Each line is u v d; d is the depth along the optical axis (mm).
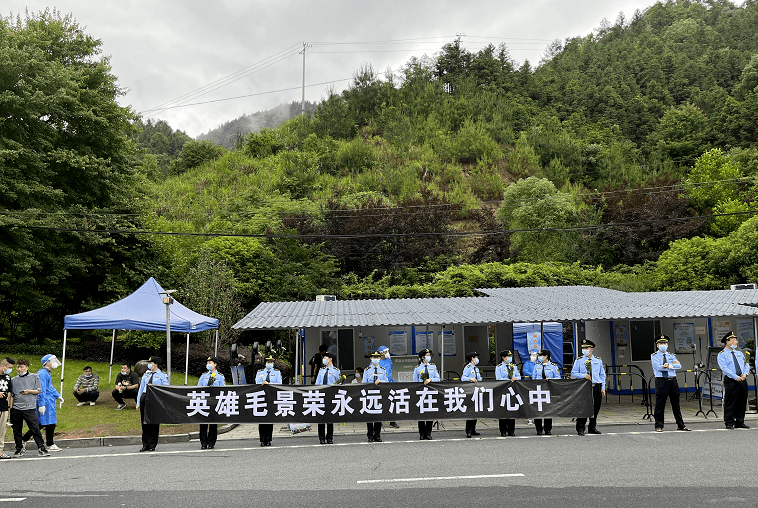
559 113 100062
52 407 11711
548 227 45969
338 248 38344
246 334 28531
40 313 27828
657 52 120812
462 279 32938
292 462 9617
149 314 18406
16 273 24469
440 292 31734
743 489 7148
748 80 85125
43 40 28469
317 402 11930
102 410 16344
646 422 13859
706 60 110188
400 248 39250
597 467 8594
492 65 107688
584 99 101000
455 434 12820
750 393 18312
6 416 10922
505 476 8078
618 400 18328
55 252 26031
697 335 19797
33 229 24672
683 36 131250
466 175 73688
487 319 15344
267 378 12180
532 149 78438
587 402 12250
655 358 12570
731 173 50125
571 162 78000
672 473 8094
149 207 33406
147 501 7086
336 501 6879
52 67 26094
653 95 100688
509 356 12859
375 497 7035
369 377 12547
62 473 9078
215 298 24859
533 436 12188
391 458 9758
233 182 65250
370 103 92938
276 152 79062
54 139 27203
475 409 12156
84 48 29703
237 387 11828
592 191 70062
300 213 42906
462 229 51156
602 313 15773
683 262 32719
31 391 11039
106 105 28188
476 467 8766
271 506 6707
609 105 98188
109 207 28375
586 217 48094
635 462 8930
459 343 19484
